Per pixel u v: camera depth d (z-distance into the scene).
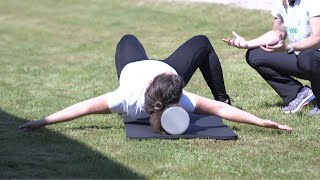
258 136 7.43
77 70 13.97
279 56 8.68
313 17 8.16
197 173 6.10
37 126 7.43
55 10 24.89
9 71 14.25
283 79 8.84
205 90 10.70
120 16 22.42
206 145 7.00
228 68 12.67
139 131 7.40
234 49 15.27
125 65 7.85
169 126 7.19
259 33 17.42
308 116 8.48
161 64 7.66
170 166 6.28
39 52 17.50
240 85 10.95
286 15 8.62
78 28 21.36
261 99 9.77
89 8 24.61
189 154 6.62
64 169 6.17
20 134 7.52
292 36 8.62
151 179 5.93
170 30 19.17
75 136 7.44
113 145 7.02
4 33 21.06
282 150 6.88
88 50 17.42
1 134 7.59
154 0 24.00
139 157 6.53
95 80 12.44
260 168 6.25
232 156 6.61
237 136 7.31
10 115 8.89
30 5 26.22
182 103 7.35
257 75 11.80
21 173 6.06
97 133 7.61
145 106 7.23
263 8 20.23
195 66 8.09
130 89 7.32
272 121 7.74
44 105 9.72
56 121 7.40
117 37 19.28
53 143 7.14
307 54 8.24
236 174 6.09
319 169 6.25
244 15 19.77
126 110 7.38
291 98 8.87
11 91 11.20
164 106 7.21
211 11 20.94
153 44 17.08
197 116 8.04
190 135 7.23
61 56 16.55
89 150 6.84
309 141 7.25
